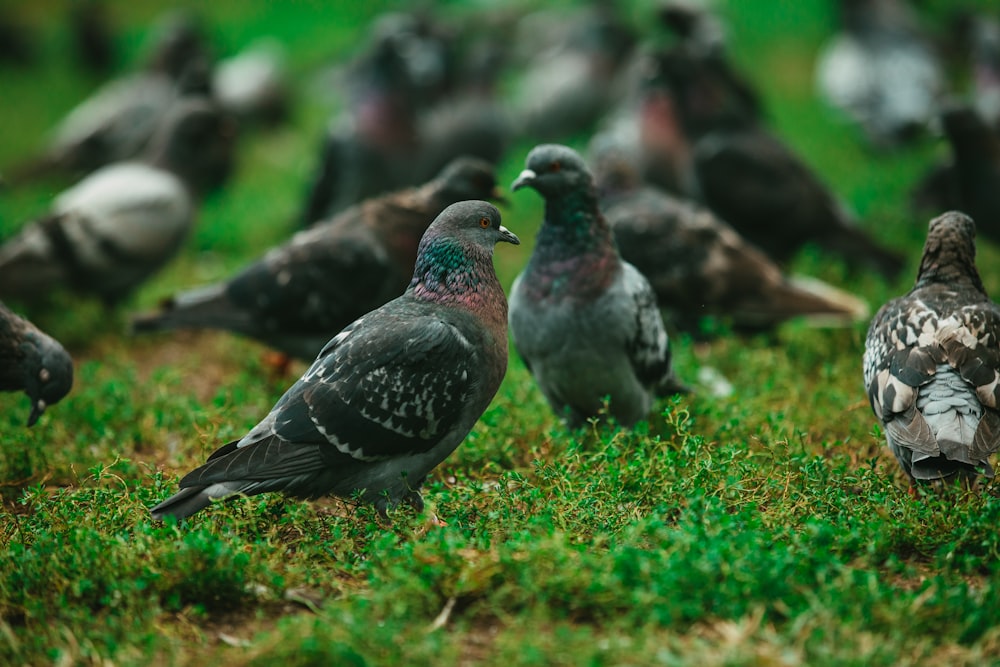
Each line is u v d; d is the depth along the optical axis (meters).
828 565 7.46
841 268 16.16
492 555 7.70
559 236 10.48
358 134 19.02
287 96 31.06
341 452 8.44
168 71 24.81
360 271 12.47
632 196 14.25
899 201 20.34
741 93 18.78
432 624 7.18
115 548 7.86
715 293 13.59
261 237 20.61
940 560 7.77
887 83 24.31
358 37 37.41
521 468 10.33
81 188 16.31
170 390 13.02
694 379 12.36
